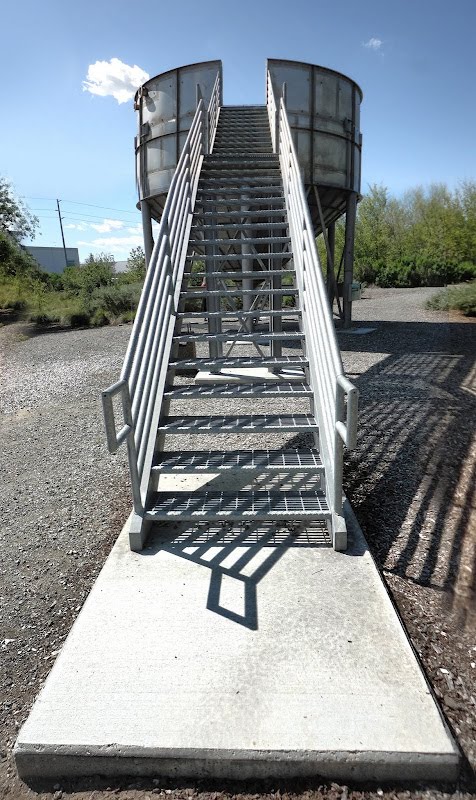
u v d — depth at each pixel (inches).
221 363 140.9
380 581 94.7
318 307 127.1
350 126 361.4
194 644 79.6
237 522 118.3
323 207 412.2
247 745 62.5
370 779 62.2
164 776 63.6
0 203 956.6
